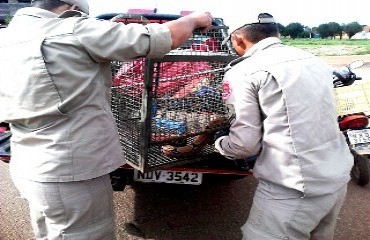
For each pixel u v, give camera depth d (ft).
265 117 6.47
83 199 6.15
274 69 6.26
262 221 6.62
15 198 11.85
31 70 5.56
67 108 5.76
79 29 5.63
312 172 6.17
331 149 6.52
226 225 10.61
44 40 5.54
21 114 5.87
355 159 13.05
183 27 6.25
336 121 6.77
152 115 7.39
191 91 7.62
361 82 13.58
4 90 5.96
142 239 9.87
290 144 6.17
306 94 6.25
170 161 8.21
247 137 6.40
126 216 10.95
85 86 5.77
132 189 12.63
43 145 5.95
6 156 9.26
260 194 6.69
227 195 12.39
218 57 7.25
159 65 6.97
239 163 9.32
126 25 5.90
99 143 6.11
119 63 7.68
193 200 12.00
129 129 8.02
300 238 6.64
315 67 6.68
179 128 7.75
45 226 6.82
